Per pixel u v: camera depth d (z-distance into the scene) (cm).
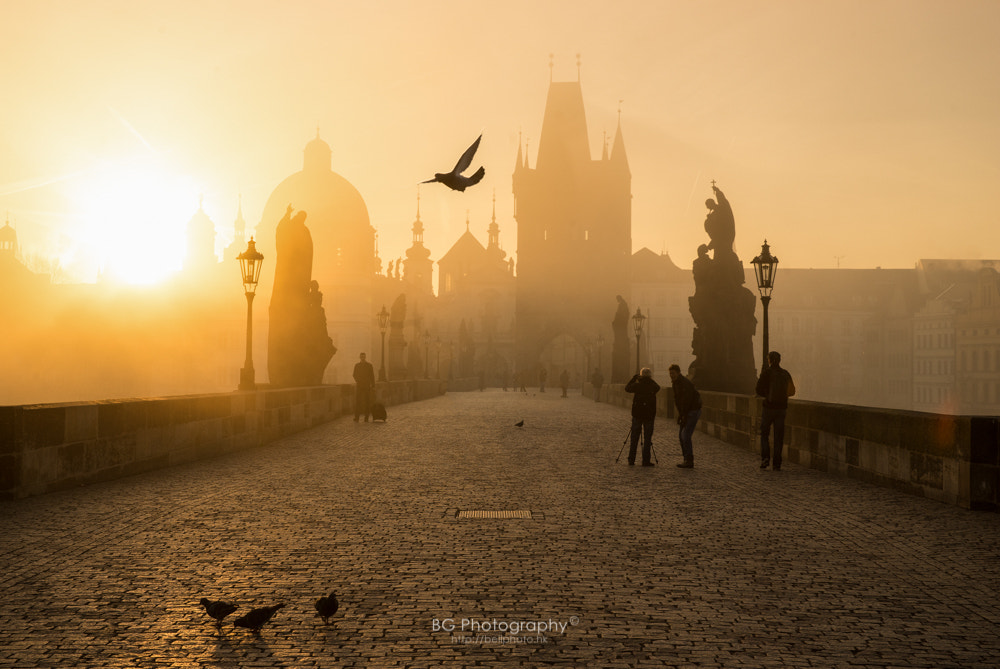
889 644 664
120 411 1587
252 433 2231
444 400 5806
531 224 13012
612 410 4384
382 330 5941
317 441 2394
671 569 892
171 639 670
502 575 863
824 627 705
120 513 1205
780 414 1773
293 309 3538
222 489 1442
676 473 1695
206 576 858
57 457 1404
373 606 757
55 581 837
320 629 694
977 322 13975
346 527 1110
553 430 2823
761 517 1194
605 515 1204
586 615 733
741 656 637
